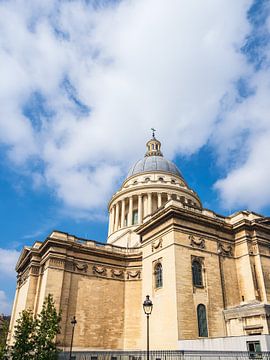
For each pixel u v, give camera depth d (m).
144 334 49.16
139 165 97.19
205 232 51.50
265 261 52.09
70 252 59.25
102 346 54.97
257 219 54.31
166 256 48.59
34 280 61.47
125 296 61.22
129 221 82.50
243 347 34.34
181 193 84.81
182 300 44.09
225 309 47.00
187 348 39.97
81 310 55.81
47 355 37.31
